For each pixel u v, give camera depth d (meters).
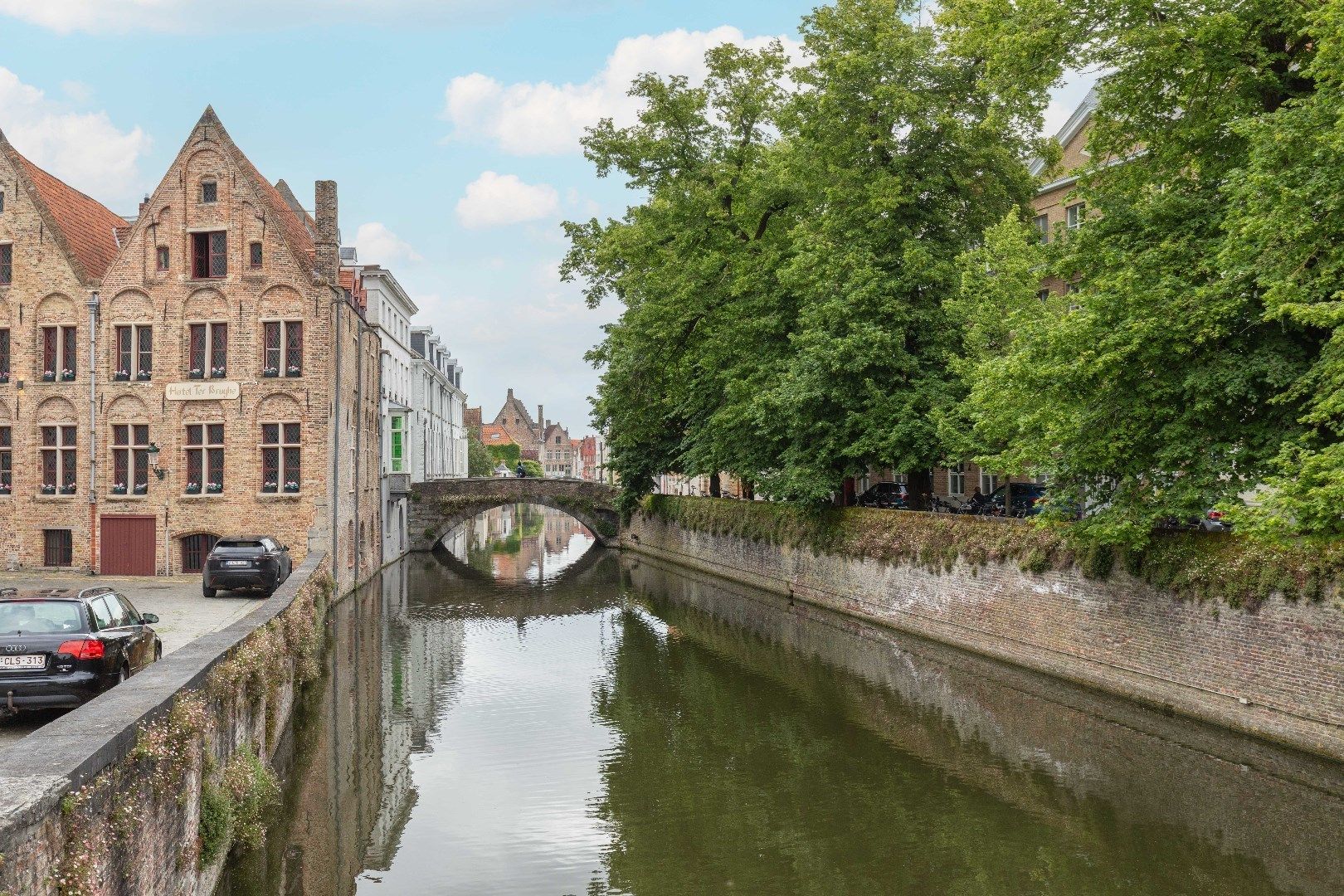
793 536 32.31
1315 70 12.31
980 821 12.02
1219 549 15.36
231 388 30.14
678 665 22.25
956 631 22.86
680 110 30.58
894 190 24.27
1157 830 11.58
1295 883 10.08
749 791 13.37
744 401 30.31
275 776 13.35
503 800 13.17
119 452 30.50
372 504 39.91
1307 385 12.66
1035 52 16.27
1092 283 16.25
